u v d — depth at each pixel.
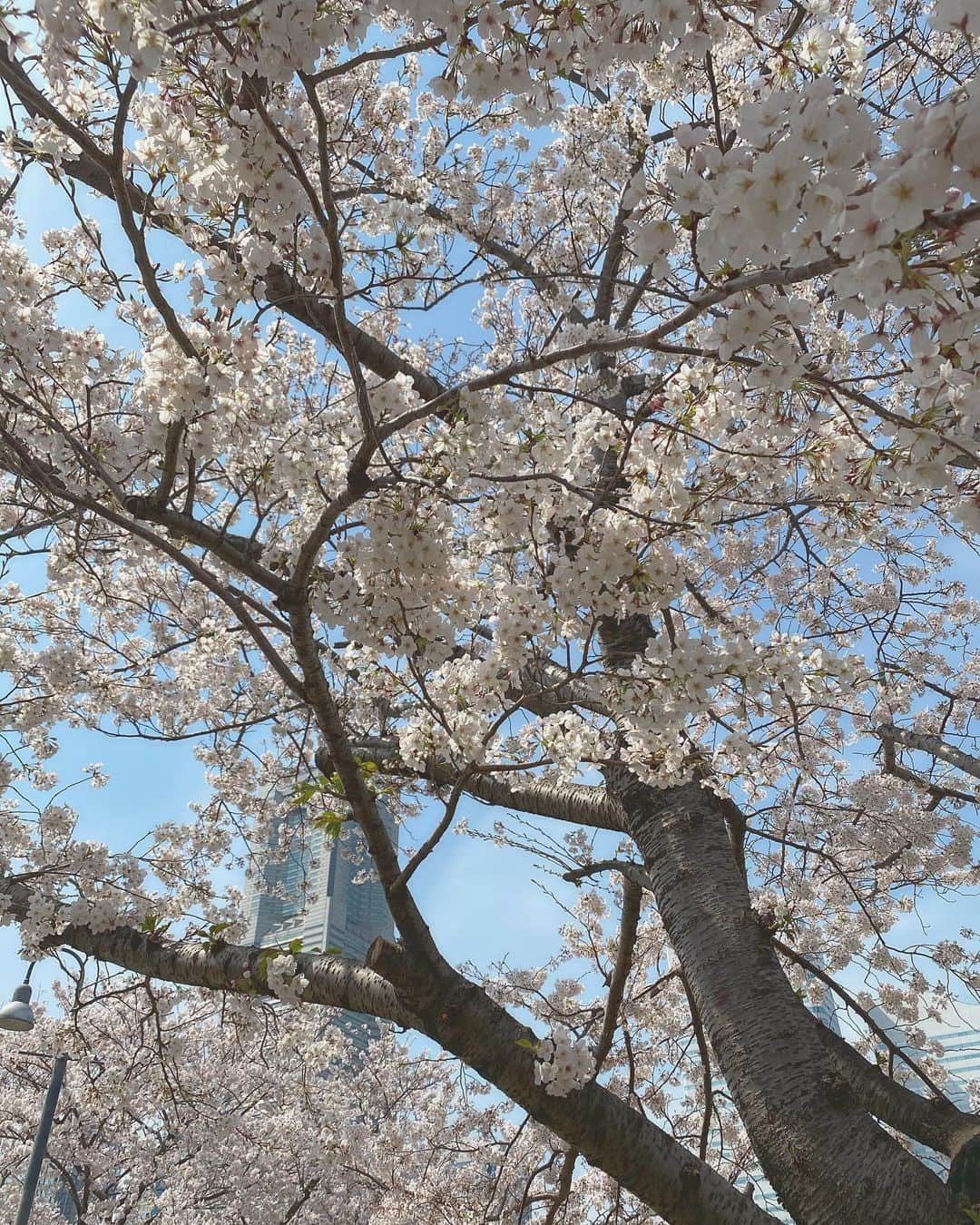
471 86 1.93
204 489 4.03
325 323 3.57
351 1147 8.32
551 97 2.04
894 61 4.64
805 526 5.43
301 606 2.67
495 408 2.78
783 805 5.36
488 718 2.95
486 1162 8.48
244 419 2.71
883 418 1.85
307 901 7.92
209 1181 11.10
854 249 1.23
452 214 6.02
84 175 3.88
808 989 5.52
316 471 2.83
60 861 5.56
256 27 1.76
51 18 1.79
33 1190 7.40
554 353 2.13
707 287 1.72
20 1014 7.47
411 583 2.63
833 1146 2.94
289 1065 11.34
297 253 2.33
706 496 2.72
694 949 3.58
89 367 3.11
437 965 3.15
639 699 2.75
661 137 5.19
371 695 3.12
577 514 2.73
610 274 5.23
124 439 3.24
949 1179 2.85
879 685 5.92
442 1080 11.82
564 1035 2.98
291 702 6.52
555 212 6.05
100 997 4.82
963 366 1.56
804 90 1.24
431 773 4.12
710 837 3.88
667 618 2.71
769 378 1.87
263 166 2.10
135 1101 7.82
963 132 1.10
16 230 3.81
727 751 3.38
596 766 3.28
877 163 1.17
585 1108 3.08
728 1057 3.29
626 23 1.87
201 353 2.30
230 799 7.38
